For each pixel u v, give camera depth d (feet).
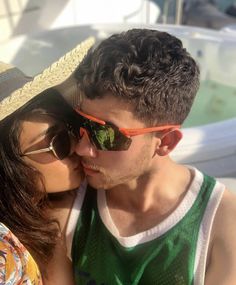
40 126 3.52
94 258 3.98
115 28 13.33
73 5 15.88
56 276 4.19
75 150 3.67
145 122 3.40
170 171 3.86
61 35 13.01
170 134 3.56
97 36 13.23
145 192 3.83
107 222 3.95
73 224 4.10
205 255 3.61
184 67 3.43
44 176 3.70
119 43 3.37
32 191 3.68
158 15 18.54
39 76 3.45
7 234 3.25
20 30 14.88
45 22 15.47
